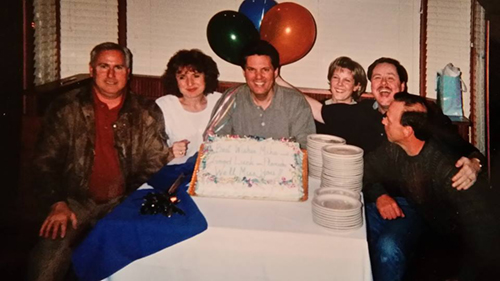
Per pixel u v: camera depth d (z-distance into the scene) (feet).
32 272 8.44
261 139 6.56
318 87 8.50
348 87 8.39
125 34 8.71
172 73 8.68
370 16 8.34
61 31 8.70
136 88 8.77
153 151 8.82
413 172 8.02
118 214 5.50
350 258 4.99
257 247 5.11
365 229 5.24
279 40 8.30
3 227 8.63
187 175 7.12
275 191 6.06
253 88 8.50
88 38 8.73
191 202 5.78
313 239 5.02
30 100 8.70
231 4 8.47
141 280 5.36
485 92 8.27
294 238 5.05
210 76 8.61
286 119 8.54
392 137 8.17
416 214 7.79
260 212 5.61
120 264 5.31
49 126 8.74
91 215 8.77
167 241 5.23
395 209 7.31
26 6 8.55
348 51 8.39
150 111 8.78
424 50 8.32
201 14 8.54
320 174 6.95
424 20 8.27
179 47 8.64
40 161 8.74
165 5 8.58
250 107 8.57
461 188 7.82
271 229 5.13
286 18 8.23
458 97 8.23
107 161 8.81
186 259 5.24
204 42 8.61
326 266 5.05
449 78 8.22
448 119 8.14
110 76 8.71
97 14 8.67
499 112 8.23
